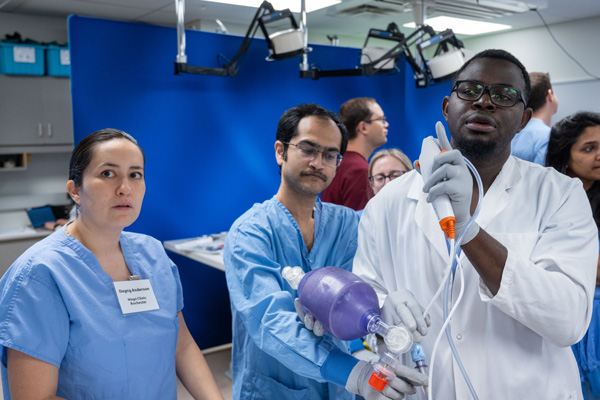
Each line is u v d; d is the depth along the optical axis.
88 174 1.12
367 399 0.94
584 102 5.84
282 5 3.54
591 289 1.03
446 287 0.96
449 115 1.13
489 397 1.10
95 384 1.09
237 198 3.67
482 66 1.07
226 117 3.56
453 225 0.87
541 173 1.20
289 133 1.41
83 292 1.11
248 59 3.62
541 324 0.97
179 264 3.47
